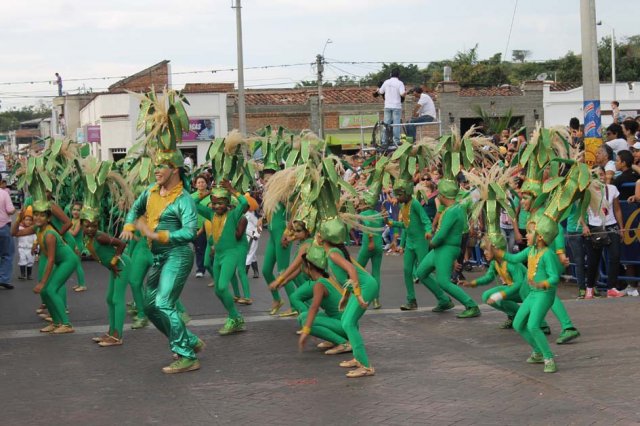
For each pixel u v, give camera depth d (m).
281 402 7.07
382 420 6.49
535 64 49.25
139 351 9.20
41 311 11.89
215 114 39.12
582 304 11.45
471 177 9.86
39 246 10.20
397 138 19.72
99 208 9.68
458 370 8.02
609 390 7.12
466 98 35.09
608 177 12.18
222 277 9.98
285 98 40.62
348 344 8.84
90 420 6.71
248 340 9.69
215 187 10.36
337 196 8.27
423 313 11.24
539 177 9.69
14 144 76.00
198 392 7.45
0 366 8.61
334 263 8.27
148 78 43.97
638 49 45.12
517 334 9.61
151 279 8.25
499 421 6.38
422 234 11.29
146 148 10.69
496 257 9.43
